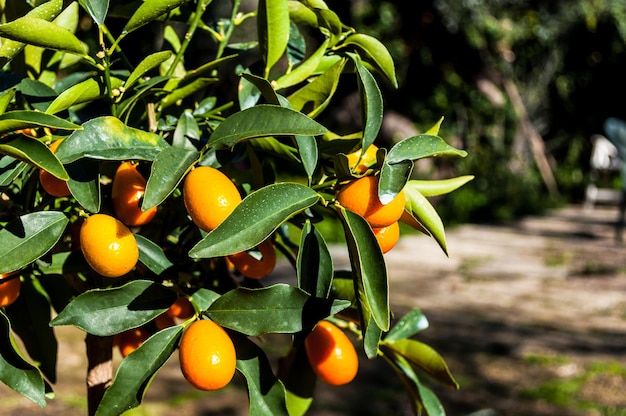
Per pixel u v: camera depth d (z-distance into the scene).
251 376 0.56
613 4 7.03
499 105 6.50
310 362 0.65
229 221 0.52
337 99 4.92
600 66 7.68
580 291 3.54
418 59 6.20
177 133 0.58
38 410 1.87
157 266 0.58
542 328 2.86
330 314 0.55
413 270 3.95
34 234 0.54
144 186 0.57
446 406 2.03
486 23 6.17
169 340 0.56
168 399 1.99
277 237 0.67
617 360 2.46
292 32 0.70
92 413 0.69
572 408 2.03
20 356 0.53
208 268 0.64
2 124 0.50
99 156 0.53
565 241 5.17
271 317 0.55
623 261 4.41
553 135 8.00
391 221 0.54
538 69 7.33
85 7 0.56
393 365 0.69
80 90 0.57
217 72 0.67
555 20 6.98
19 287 0.60
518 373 2.31
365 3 5.84
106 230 0.53
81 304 0.55
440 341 2.63
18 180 0.62
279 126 0.54
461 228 5.74
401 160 0.54
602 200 7.99
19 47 0.56
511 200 6.64
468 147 6.52
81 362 2.25
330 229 4.45
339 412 1.95
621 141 5.30
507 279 3.78
